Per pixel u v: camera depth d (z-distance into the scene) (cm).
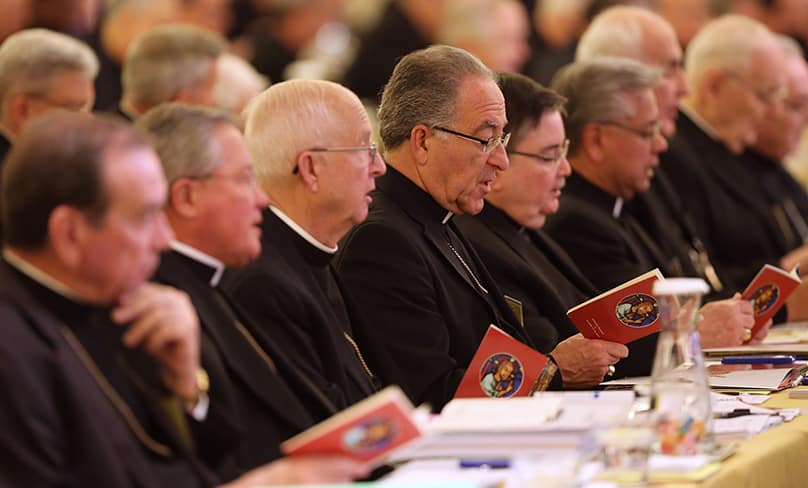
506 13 3281
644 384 1288
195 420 1078
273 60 3209
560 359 1516
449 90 1520
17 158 959
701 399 1136
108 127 970
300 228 1354
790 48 2698
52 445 931
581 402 1231
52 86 1844
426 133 1527
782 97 2478
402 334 1462
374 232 1490
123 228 962
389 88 1558
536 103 1712
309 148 1343
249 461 1166
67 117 971
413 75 1535
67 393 946
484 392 1338
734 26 2466
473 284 1564
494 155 1541
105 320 1038
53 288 973
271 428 1184
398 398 942
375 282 1475
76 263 965
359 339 1441
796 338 1933
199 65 2169
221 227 1168
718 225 2436
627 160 1936
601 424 1070
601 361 1507
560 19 3453
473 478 1007
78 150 953
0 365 923
